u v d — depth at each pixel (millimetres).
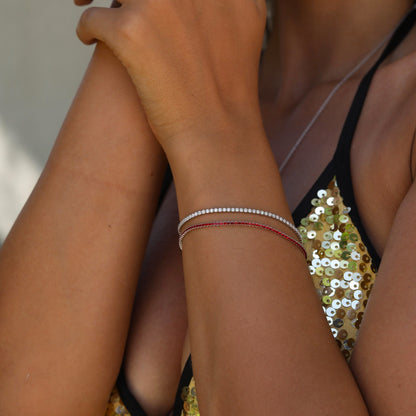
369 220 899
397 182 880
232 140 876
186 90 877
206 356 833
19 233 910
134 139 910
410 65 912
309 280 847
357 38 983
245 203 855
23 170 2791
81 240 903
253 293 830
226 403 816
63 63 2711
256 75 906
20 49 2730
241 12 893
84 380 899
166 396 922
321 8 995
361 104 928
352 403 810
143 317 939
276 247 846
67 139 916
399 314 812
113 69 915
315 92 986
